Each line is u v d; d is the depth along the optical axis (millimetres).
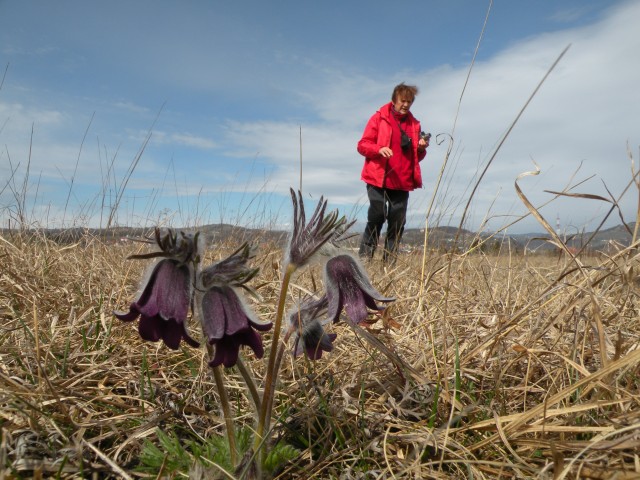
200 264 960
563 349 1495
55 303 2008
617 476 866
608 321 1448
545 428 1028
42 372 1359
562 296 1617
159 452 1095
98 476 1070
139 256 885
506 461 1036
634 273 1596
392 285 2158
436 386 1320
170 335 919
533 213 1422
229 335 954
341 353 1644
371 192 3977
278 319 1051
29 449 1057
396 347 1691
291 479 1119
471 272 2398
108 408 1316
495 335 1407
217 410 1389
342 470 1121
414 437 1159
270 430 1088
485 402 1337
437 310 1804
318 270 2455
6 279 2020
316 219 1043
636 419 1021
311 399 1408
